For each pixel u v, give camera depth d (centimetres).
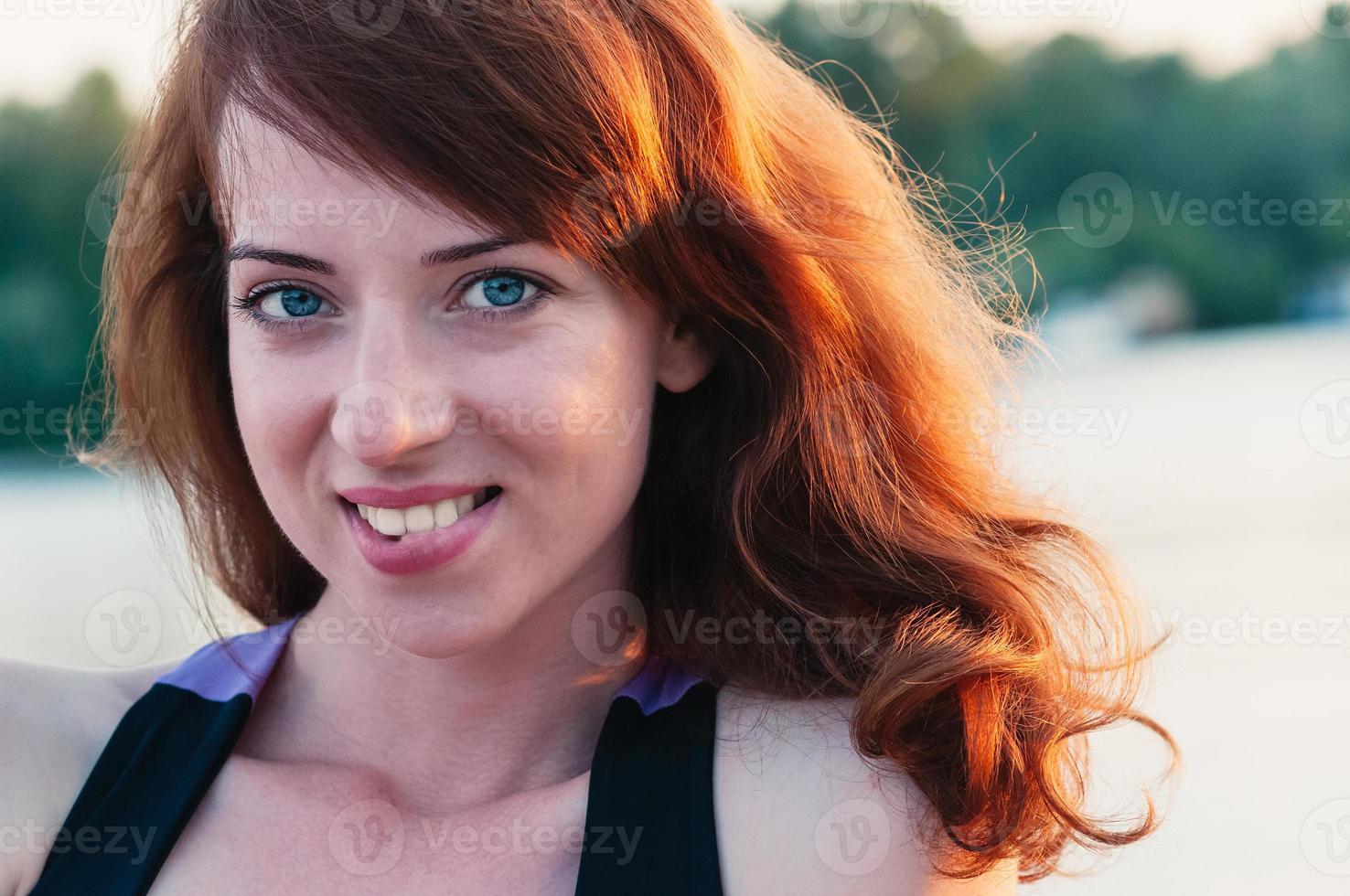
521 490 115
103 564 583
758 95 142
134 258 144
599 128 114
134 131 146
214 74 118
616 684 133
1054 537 152
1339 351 1309
